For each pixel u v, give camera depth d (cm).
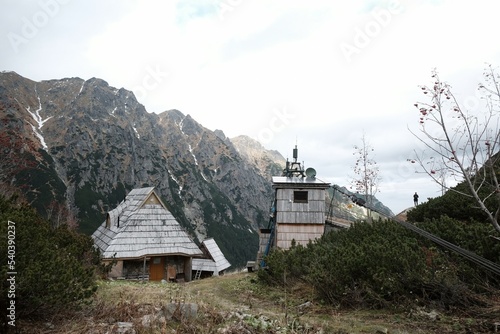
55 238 1205
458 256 893
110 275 2222
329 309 903
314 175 2439
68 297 684
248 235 15675
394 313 821
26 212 997
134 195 2891
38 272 629
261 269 1431
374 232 1332
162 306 707
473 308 746
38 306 644
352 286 938
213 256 3597
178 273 2538
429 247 1055
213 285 1469
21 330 600
